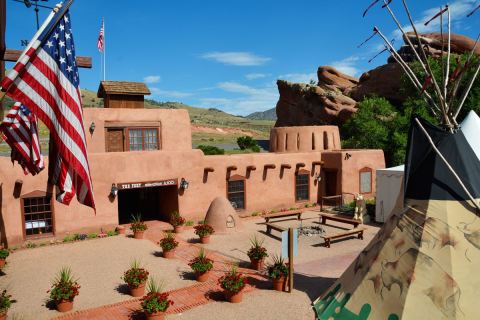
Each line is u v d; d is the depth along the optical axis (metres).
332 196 24.45
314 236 18.53
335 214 23.34
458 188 7.26
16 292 11.98
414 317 6.48
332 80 53.44
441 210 7.18
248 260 14.99
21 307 10.91
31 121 12.02
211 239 18.05
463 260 6.66
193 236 18.70
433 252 6.89
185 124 24.58
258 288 12.18
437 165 7.56
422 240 7.10
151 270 13.84
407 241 7.31
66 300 10.60
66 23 7.17
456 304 6.29
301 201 25.78
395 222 7.81
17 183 16.47
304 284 12.48
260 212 23.84
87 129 21.66
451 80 7.86
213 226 19.12
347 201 25.83
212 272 13.64
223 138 98.19
